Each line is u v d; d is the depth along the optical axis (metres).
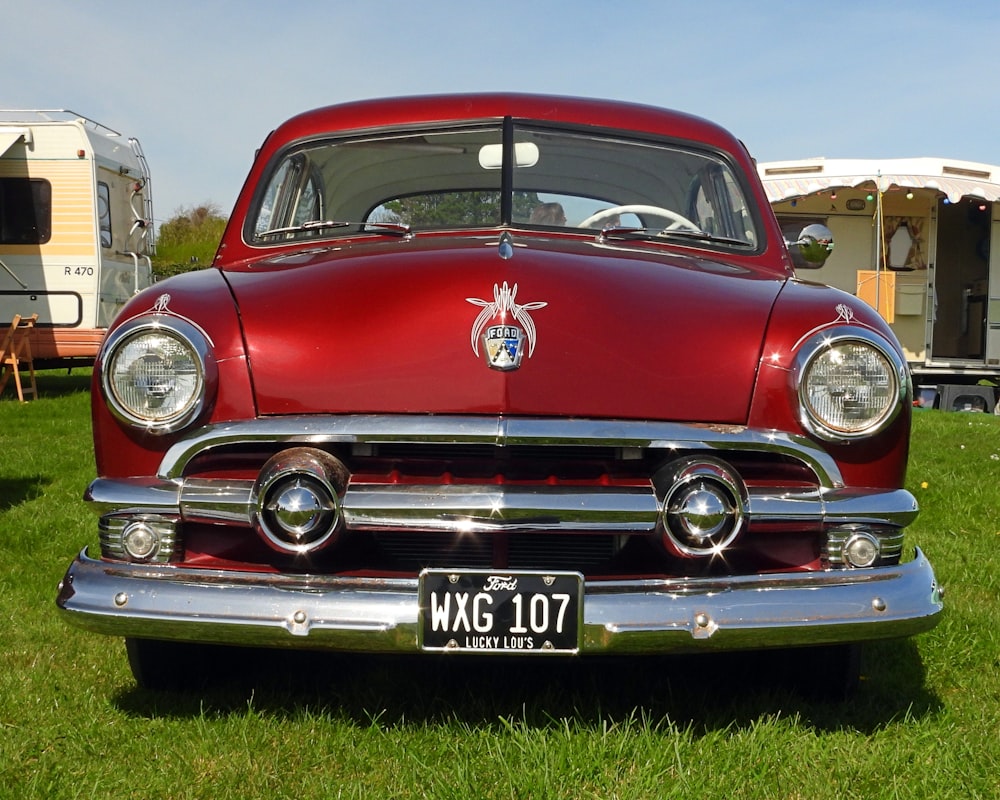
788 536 2.64
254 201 3.62
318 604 2.38
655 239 3.40
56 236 13.01
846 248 12.98
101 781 2.45
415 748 2.59
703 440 2.48
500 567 2.58
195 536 2.63
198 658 3.03
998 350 13.50
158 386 2.56
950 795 2.37
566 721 2.70
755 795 2.36
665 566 2.57
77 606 2.48
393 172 3.58
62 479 6.65
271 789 2.41
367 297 2.65
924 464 7.06
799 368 2.57
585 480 2.51
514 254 2.77
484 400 2.47
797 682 3.00
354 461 2.55
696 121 3.82
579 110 3.71
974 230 13.84
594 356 2.53
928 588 2.54
